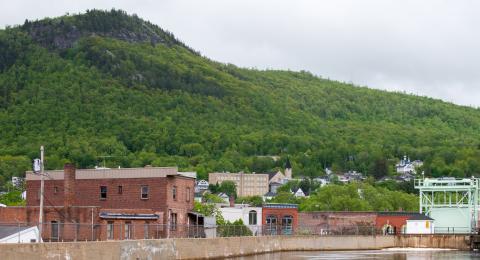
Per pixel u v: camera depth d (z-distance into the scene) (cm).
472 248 13738
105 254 7288
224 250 9631
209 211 13000
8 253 6122
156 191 10344
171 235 9931
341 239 12706
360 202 19212
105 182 10650
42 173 8188
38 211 10156
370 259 9962
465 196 15462
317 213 14725
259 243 10706
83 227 9956
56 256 6625
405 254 11538
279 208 14288
